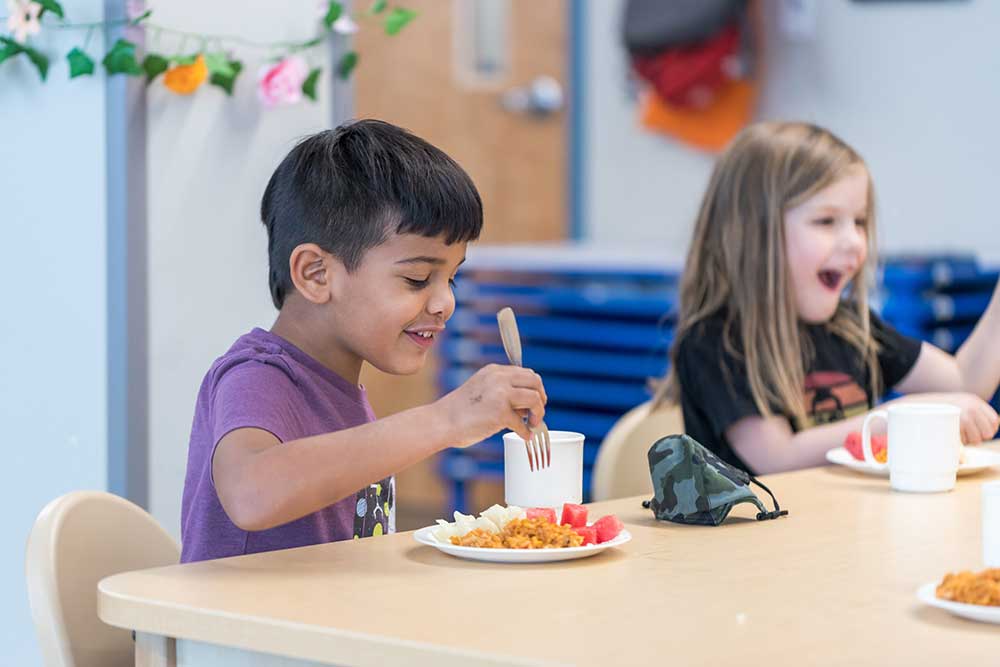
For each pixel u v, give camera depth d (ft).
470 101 19.34
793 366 8.07
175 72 8.29
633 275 14.88
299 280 5.53
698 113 18.20
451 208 5.41
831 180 8.29
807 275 8.32
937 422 6.13
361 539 5.07
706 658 3.50
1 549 8.71
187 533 5.46
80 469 8.44
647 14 17.93
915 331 12.92
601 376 14.96
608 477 7.75
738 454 7.83
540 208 19.49
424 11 18.98
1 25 8.45
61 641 5.00
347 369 5.82
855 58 17.22
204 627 4.02
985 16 16.37
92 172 8.31
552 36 19.21
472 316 15.79
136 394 8.32
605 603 4.08
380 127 5.72
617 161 19.07
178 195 8.55
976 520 5.50
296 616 3.94
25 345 8.59
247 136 8.94
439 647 3.61
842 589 4.27
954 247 16.71
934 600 3.92
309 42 9.25
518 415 4.90
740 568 4.58
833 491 6.21
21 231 8.57
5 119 8.57
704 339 8.09
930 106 16.79
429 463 17.13
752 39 17.79
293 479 4.75
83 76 8.29
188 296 8.62
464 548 4.62
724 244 8.32
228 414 5.14
